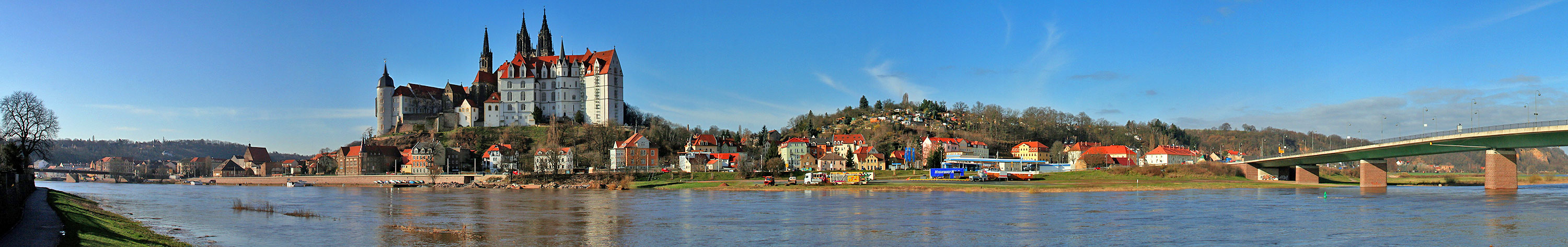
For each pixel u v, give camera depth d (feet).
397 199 498.28
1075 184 573.74
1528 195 466.70
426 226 312.09
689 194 531.09
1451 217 327.47
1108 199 445.78
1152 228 296.71
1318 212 353.10
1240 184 593.83
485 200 483.10
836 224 317.01
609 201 460.96
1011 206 396.98
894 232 286.87
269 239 266.57
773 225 312.71
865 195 502.38
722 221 330.34
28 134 413.39
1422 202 406.82
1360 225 300.81
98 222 273.33
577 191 614.75
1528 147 478.59
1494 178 531.50
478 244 258.37
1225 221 318.45
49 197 373.81
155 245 236.43
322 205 445.78
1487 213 344.49
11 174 338.95
